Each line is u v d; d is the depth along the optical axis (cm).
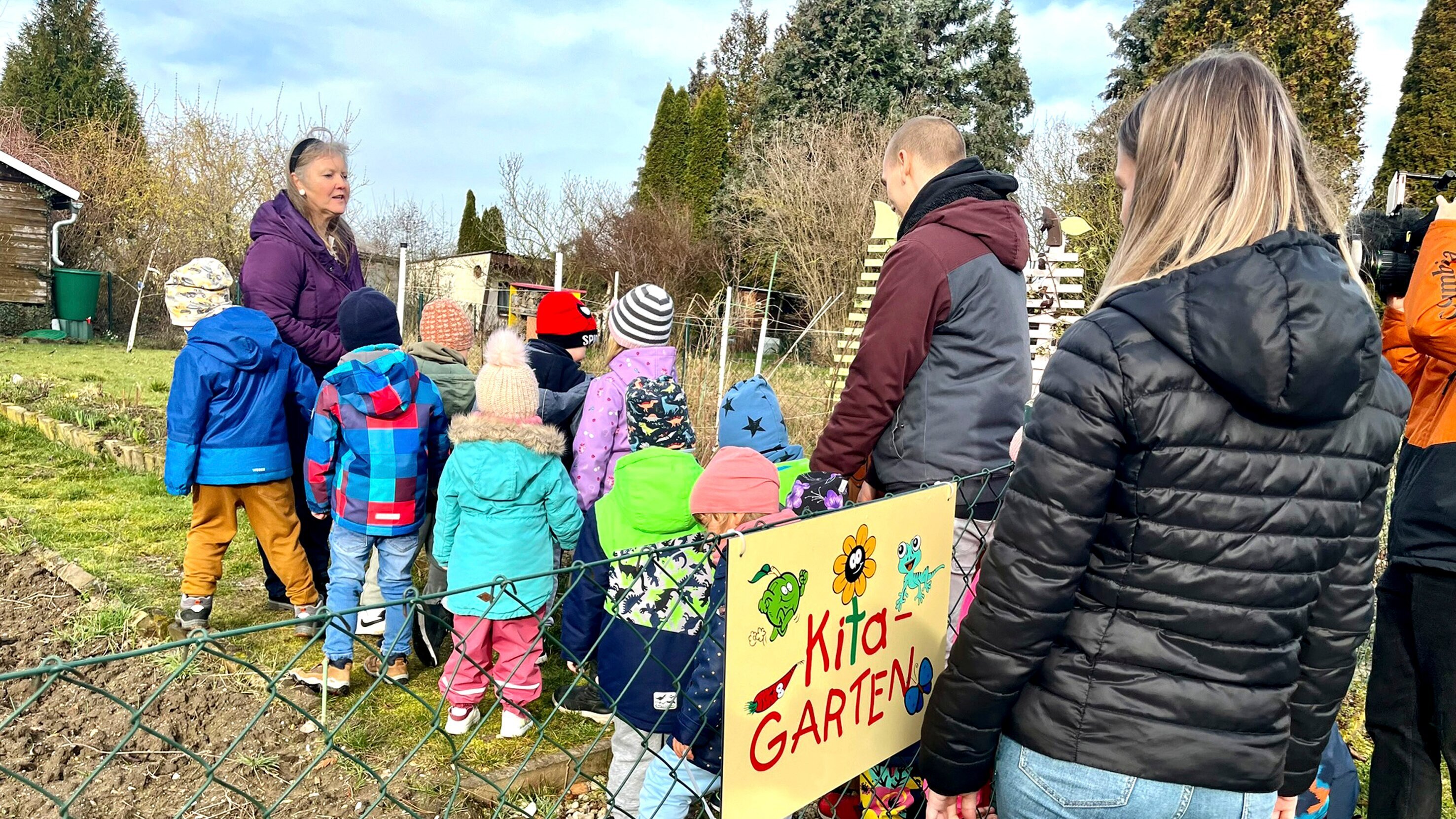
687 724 207
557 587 308
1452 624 229
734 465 216
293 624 123
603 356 896
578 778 270
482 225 3123
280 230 364
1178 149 135
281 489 347
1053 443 130
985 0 2480
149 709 289
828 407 755
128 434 659
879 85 2428
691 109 3008
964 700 142
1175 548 127
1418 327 223
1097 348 129
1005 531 136
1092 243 1303
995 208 241
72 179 1764
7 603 370
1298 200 132
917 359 233
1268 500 126
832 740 177
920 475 240
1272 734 134
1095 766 134
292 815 241
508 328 329
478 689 288
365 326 322
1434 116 1205
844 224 1622
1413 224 256
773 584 156
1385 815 247
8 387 818
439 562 297
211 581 343
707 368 708
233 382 325
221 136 1766
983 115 2486
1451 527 227
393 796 250
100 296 1706
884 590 185
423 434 325
